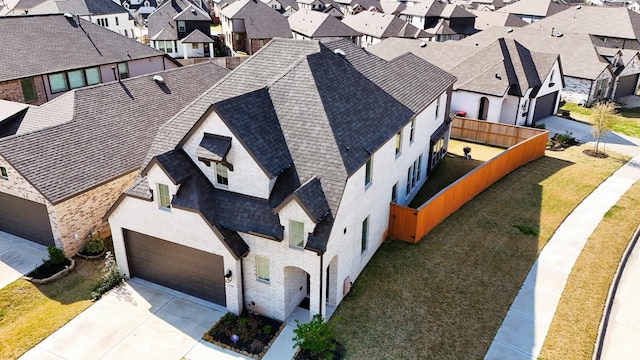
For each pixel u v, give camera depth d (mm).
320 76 20250
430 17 86438
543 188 29516
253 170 16797
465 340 16984
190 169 17797
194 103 20375
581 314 18344
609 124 35062
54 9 70125
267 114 18531
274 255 16844
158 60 43938
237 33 69812
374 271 20844
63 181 20875
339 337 16984
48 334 17000
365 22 83250
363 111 20781
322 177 16828
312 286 16828
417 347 16641
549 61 42281
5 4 84875
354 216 18469
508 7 93500
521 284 20125
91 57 38344
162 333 17156
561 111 45906
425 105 25672
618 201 28000
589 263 21703
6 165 20891
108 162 23078
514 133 36250
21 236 23156
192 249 18297
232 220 17047
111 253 21844
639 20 62406
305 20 78750
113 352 16234
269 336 17000
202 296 19125
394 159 22734
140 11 107688
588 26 63219
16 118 26516
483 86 39250
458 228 24531
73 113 24250
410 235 23047
